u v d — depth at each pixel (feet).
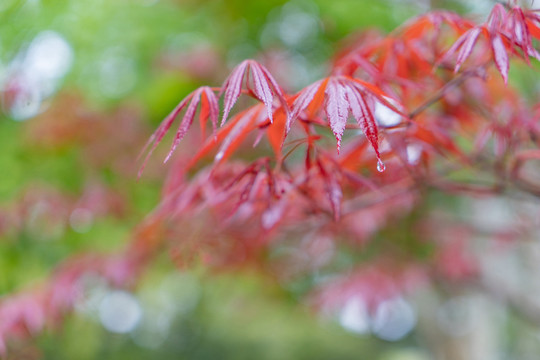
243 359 9.39
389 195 2.65
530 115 2.58
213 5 4.62
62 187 4.46
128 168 4.44
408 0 3.42
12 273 4.35
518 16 2.07
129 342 8.41
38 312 2.81
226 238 2.85
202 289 6.70
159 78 4.61
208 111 2.10
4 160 4.53
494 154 2.64
